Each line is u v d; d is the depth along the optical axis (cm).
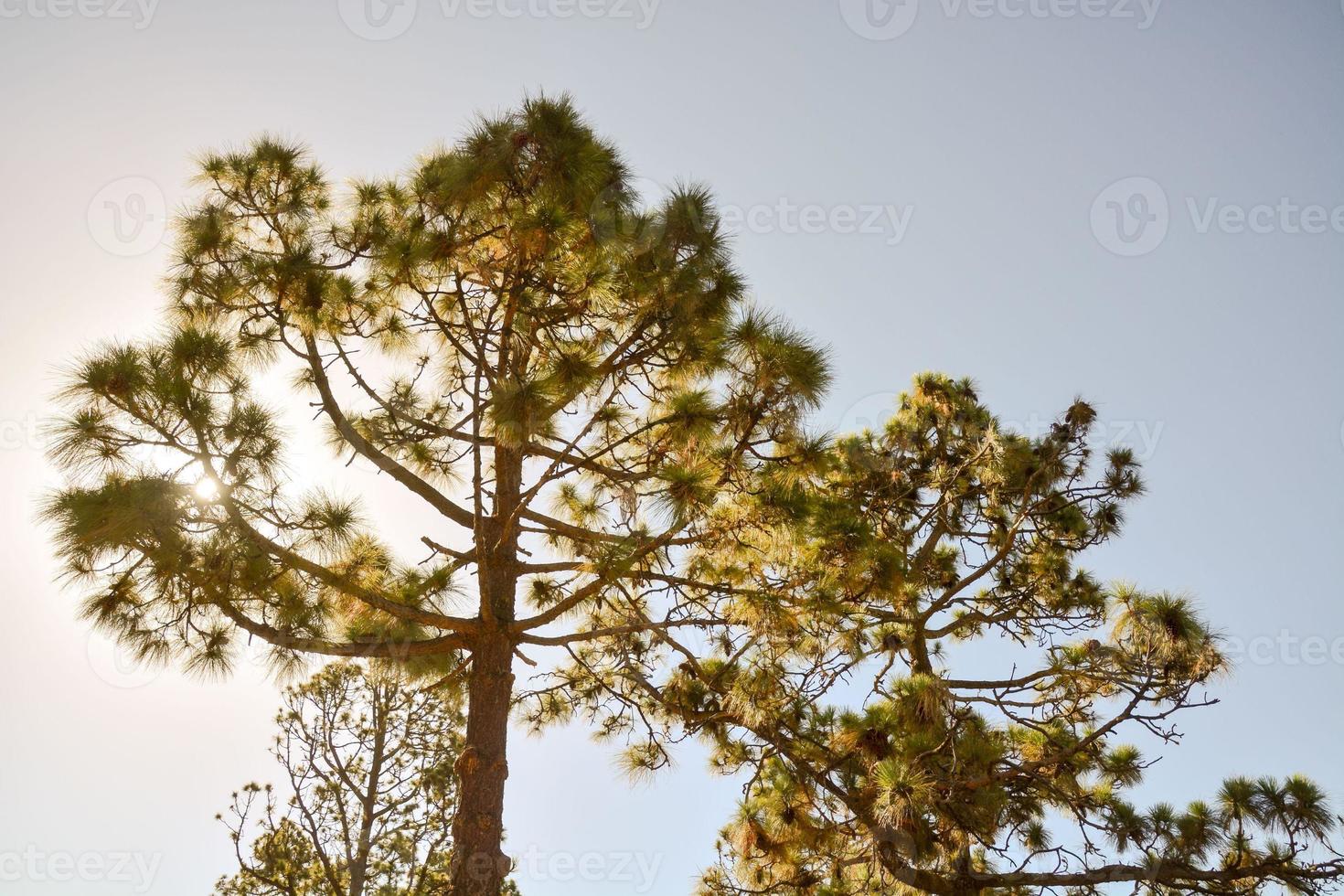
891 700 791
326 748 1470
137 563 701
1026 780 882
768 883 943
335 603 783
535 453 862
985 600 1180
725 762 940
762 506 741
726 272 810
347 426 816
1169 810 864
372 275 841
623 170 809
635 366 813
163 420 662
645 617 920
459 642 786
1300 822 780
